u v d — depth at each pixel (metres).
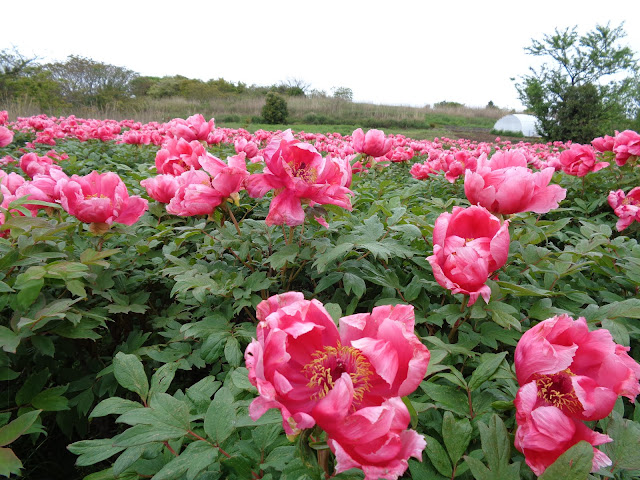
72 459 2.24
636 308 1.76
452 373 1.55
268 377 1.04
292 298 1.19
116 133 8.50
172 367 1.77
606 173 4.62
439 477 1.32
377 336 1.11
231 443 1.46
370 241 2.11
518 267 2.31
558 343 1.29
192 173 2.41
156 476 1.24
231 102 42.16
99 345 2.46
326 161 1.89
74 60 36.50
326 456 1.21
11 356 2.07
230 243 2.40
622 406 1.54
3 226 1.86
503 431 1.27
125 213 2.29
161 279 2.66
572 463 1.06
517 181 1.89
